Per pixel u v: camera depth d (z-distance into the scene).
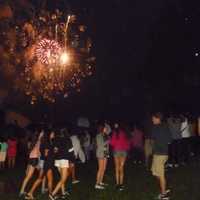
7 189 16.77
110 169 20.55
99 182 16.11
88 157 23.81
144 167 20.48
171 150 20.06
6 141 22.16
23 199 14.94
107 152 16.02
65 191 15.47
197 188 15.98
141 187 16.27
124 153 15.89
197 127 22.12
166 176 17.98
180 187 16.14
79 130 23.27
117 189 15.82
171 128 19.78
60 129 14.34
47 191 15.64
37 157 14.68
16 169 21.77
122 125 16.22
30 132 23.72
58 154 14.23
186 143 20.77
